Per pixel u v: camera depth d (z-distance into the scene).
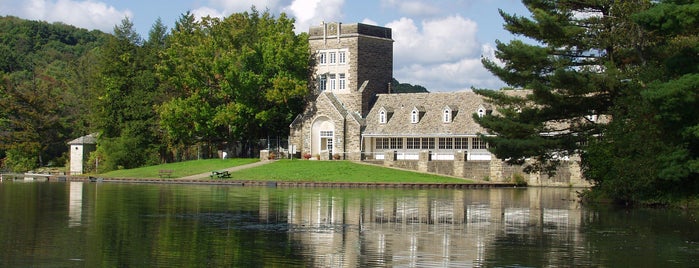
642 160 48.75
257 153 100.06
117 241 34.72
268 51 93.69
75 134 119.62
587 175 54.09
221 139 101.00
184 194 61.53
